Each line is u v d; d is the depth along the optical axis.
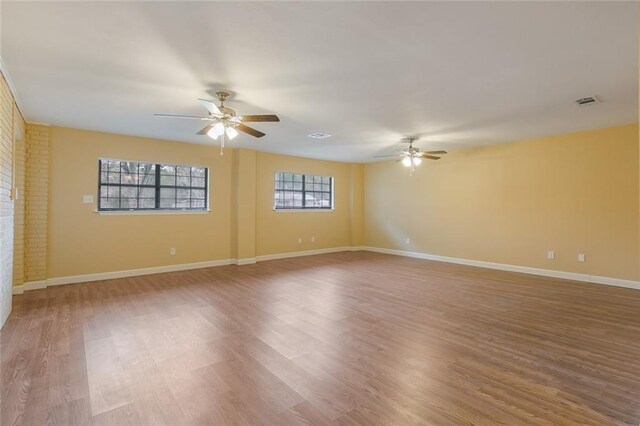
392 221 8.21
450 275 5.69
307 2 1.92
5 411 1.95
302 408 1.99
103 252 5.25
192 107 3.90
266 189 7.23
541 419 1.89
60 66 2.80
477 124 4.69
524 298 4.29
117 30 2.24
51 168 4.80
